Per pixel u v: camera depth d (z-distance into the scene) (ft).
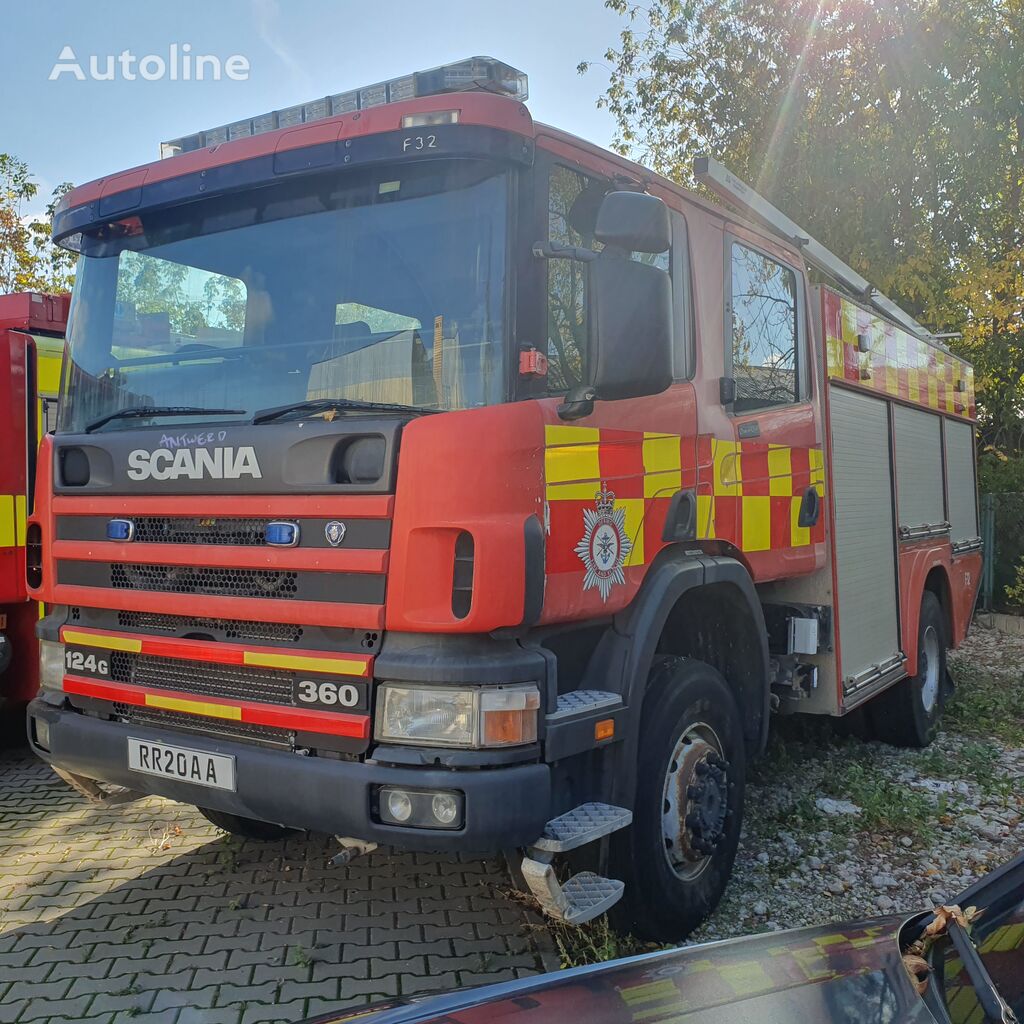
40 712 12.73
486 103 10.41
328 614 10.14
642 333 10.37
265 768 10.31
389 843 9.66
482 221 10.61
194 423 12.00
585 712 10.65
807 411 16.74
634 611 11.84
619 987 6.83
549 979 7.18
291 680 10.49
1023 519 42.83
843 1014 6.22
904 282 46.42
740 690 14.71
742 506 14.39
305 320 11.52
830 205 48.11
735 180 15.33
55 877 14.78
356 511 10.03
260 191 12.06
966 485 27.48
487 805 9.43
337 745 10.13
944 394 25.54
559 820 10.45
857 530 18.69
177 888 14.35
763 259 15.94
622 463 11.62
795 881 14.79
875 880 14.83
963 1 44.86
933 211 47.85
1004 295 48.52
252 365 11.80
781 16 49.06
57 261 60.03
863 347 19.43
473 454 9.70
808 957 7.00
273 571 10.69
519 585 9.71
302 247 11.66
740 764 13.76
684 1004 6.48
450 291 10.66
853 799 18.29
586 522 10.95
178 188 12.43
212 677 11.18
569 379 10.99
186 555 11.23
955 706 25.57
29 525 13.35
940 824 17.12
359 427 10.07
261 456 10.68
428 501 9.68
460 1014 6.68
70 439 12.71
